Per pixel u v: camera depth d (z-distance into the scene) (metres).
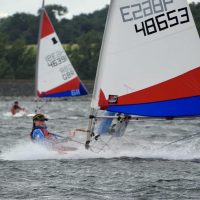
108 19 50.38
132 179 43.31
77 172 45.69
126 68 50.28
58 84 111.38
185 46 50.34
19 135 74.69
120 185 41.31
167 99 50.28
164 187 40.72
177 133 79.56
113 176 44.28
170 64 50.34
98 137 52.31
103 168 47.16
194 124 97.25
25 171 46.16
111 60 50.34
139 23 50.28
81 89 111.81
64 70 111.19
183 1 50.28
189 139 67.25
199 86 50.09
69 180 42.94
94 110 51.03
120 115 51.34
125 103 50.19
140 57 50.34
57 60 111.00
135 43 50.28
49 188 40.31
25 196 38.09
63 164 48.84
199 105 50.09
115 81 50.25
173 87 50.28
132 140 64.12
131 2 50.28
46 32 110.69
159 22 50.38
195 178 43.69
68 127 88.88
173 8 50.34
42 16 110.81
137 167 47.59
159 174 45.03
